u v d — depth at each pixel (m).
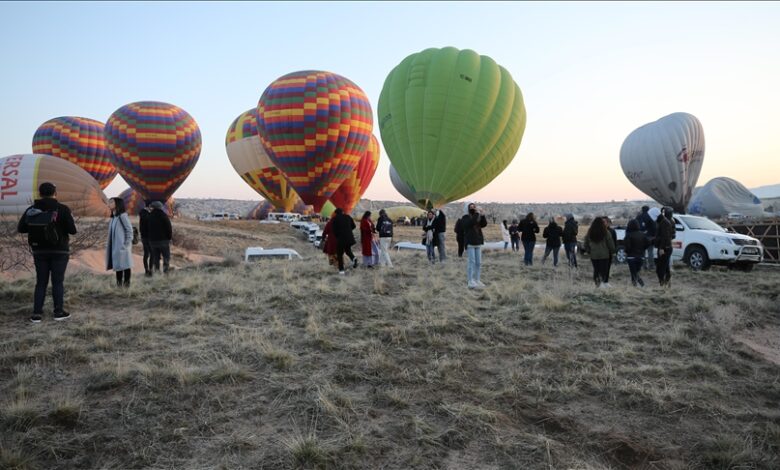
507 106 34.94
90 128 51.28
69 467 3.49
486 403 4.66
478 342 6.50
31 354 5.48
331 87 40.34
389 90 36.47
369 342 6.25
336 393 4.65
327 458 3.64
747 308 9.17
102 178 52.66
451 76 34.16
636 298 9.38
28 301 8.30
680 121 48.00
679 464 3.86
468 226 10.41
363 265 13.66
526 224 16.28
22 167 32.38
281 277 11.84
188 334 6.61
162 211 11.80
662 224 11.42
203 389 4.71
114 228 9.60
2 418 4.00
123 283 9.73
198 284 10.02
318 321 7.27
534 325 7.39
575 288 10.12
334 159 41.12
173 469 3.49
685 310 8.53
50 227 6.93
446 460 3.74
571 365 5.70
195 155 46.72
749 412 4.69
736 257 15.77
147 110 44.62
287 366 5.39
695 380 5.44
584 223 87.94
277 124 40.12
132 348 5.94
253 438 3.90
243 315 7.76
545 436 4.14
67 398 4.31
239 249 32.31
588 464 3.76
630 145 51.41
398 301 8.78
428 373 5.30
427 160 35.09
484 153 34.94
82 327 6.69
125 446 3.75
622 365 5.77
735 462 3.86
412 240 42.66
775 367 5.99
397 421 4.27
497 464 3.71
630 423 4.42
